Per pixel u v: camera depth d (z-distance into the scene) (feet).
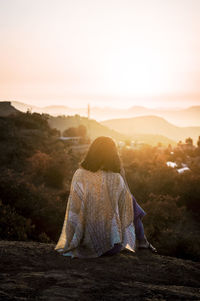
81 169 12.80
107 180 12.51
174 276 11.44
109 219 12.46
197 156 277.23
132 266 11.90
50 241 38.40
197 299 9.25
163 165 140.87
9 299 8.05
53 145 158.71
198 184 113.60
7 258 11.80
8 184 53.16
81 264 11.76
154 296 9.14
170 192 112.88
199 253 50.29
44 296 8.54
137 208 13.61
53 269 11.06
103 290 9.36
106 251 12.50
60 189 97.40
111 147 12.71
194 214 104.17
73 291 9.09
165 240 54.24
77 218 12.48
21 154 121.60
